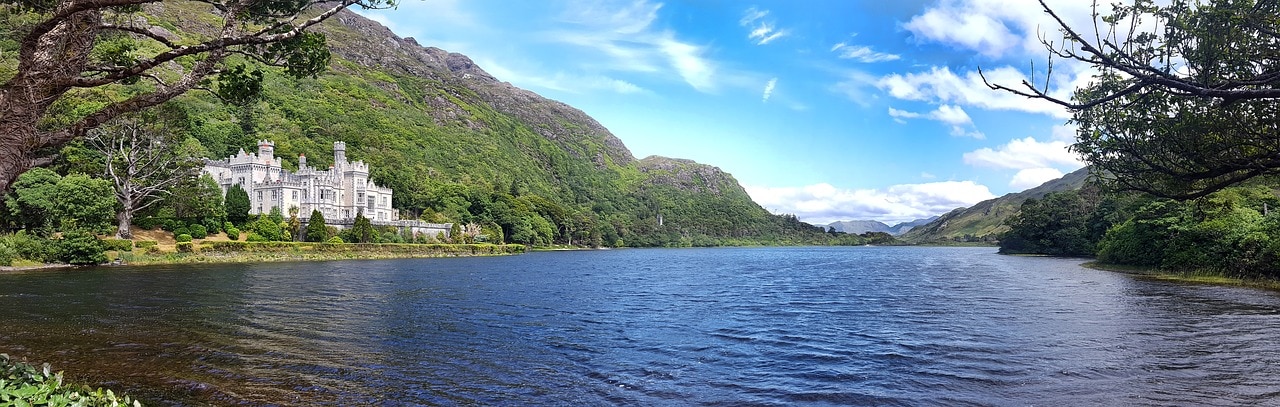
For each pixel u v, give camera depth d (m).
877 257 143.38
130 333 25.11
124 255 72.50
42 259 62.97
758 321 31.30
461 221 160.75
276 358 21.05
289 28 15.59
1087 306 36.44
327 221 116.25
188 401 16.03
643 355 22.72
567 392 17.69
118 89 113.88
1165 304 36.66
